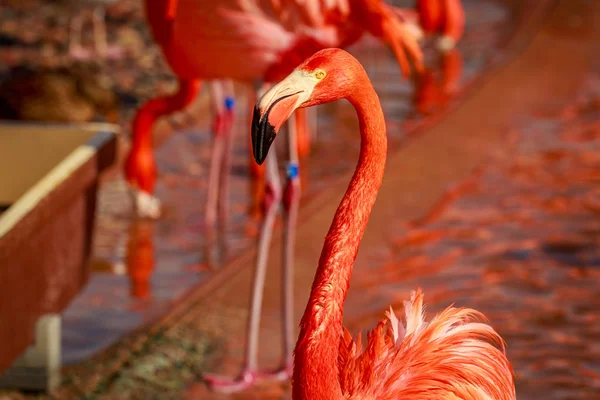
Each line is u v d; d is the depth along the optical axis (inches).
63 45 531.2
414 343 138.2
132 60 512.4
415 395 132.7
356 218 125.6
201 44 225.0
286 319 224.8
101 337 245.4
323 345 123.3
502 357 143.6
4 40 538.6
